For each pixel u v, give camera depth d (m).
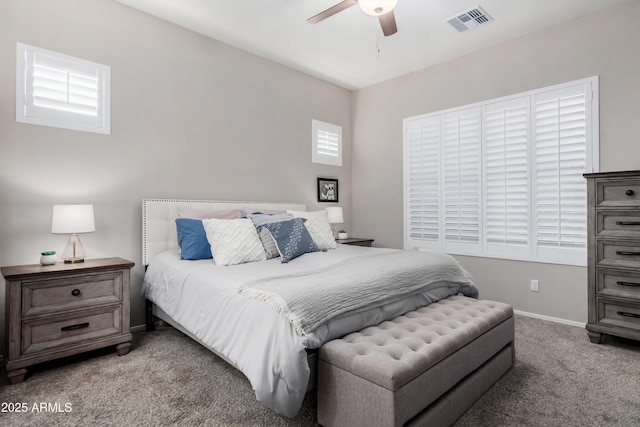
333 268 2.30
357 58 4.03
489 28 3.32
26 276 2.12
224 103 3.67
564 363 2.36
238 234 2.81
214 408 1.82
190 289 2.31
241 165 3.83
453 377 1.70
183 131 3.36
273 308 1.63
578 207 3.15
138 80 3.07
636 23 2.86
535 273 3.41
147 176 3.13
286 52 3.87
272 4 2.94
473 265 3.86
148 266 2.99
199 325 2.14
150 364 2.34
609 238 2.60
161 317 2.86
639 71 2.85
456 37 3.49
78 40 2.75
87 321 2.36
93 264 2.46
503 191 3.62
